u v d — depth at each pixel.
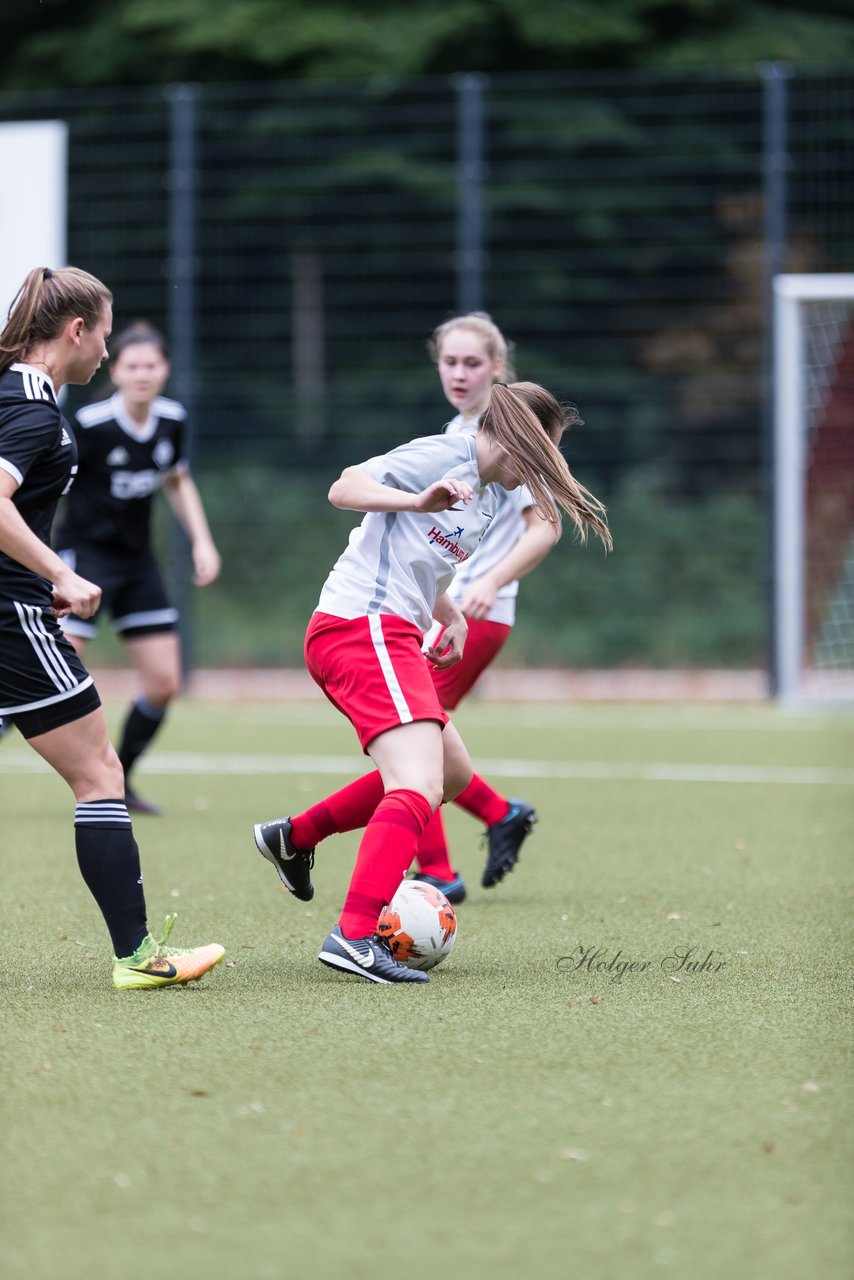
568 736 42.00
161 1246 8.79
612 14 69.81
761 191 67.75
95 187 66.06
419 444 15.26
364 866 15.19
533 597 58.88
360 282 71.12
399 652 15.24
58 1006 14.03
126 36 72.81
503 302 70.25
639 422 62.22
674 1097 11.34
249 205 71.25
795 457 49.62
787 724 45.19
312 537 58.25
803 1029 13.30
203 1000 14.29
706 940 17.31
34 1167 9.95
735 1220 9.12
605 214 69.19
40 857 23.14
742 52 69.31
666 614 58.34
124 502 27.14
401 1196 9.48
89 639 27.48
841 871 22.22
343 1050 12.55
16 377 14.15
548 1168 9.91
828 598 53.16
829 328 53.16
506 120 69.94
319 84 65.38
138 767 35.22
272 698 53.47
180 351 55.34
